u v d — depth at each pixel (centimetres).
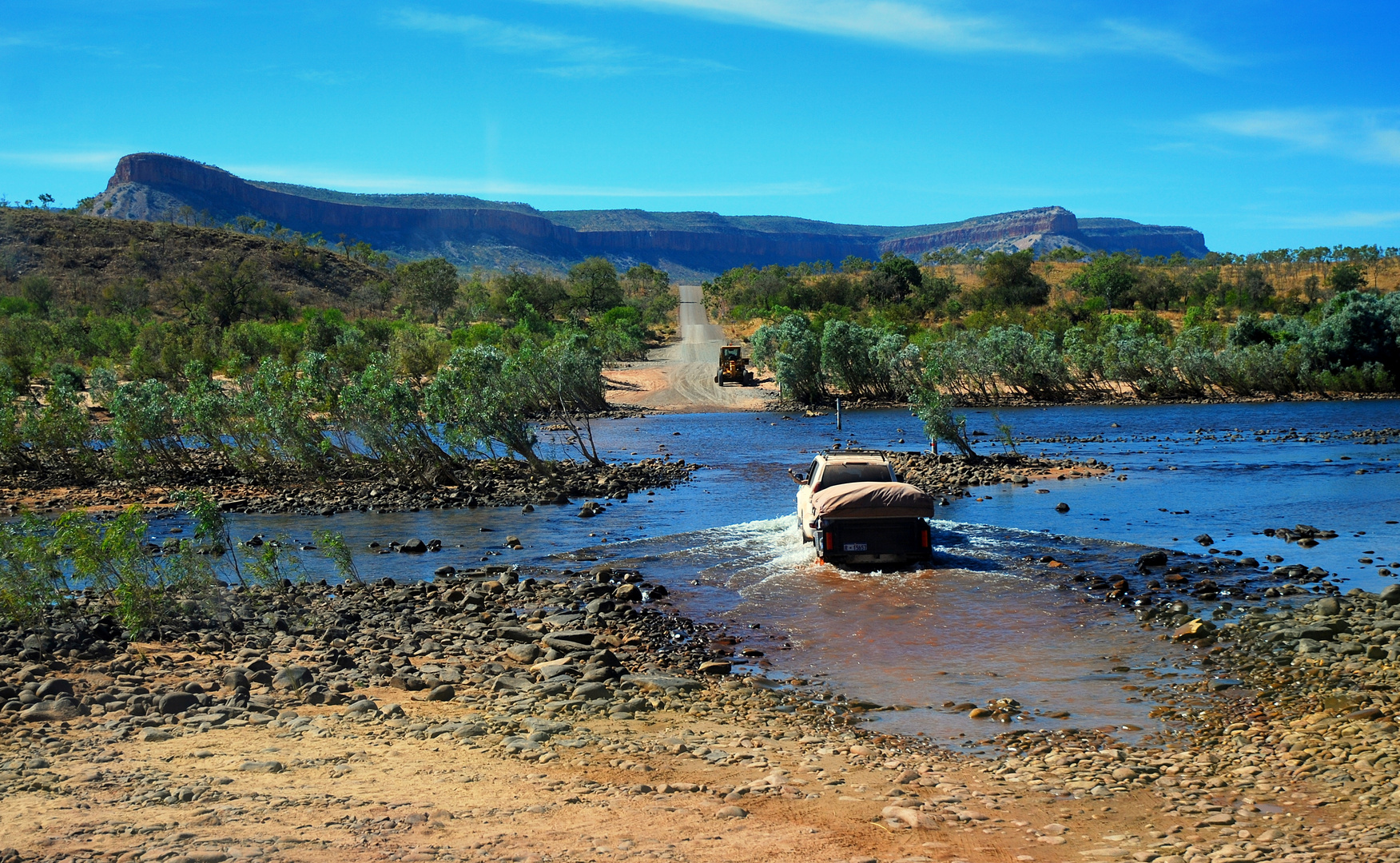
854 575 1447
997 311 11381
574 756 719
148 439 2900
